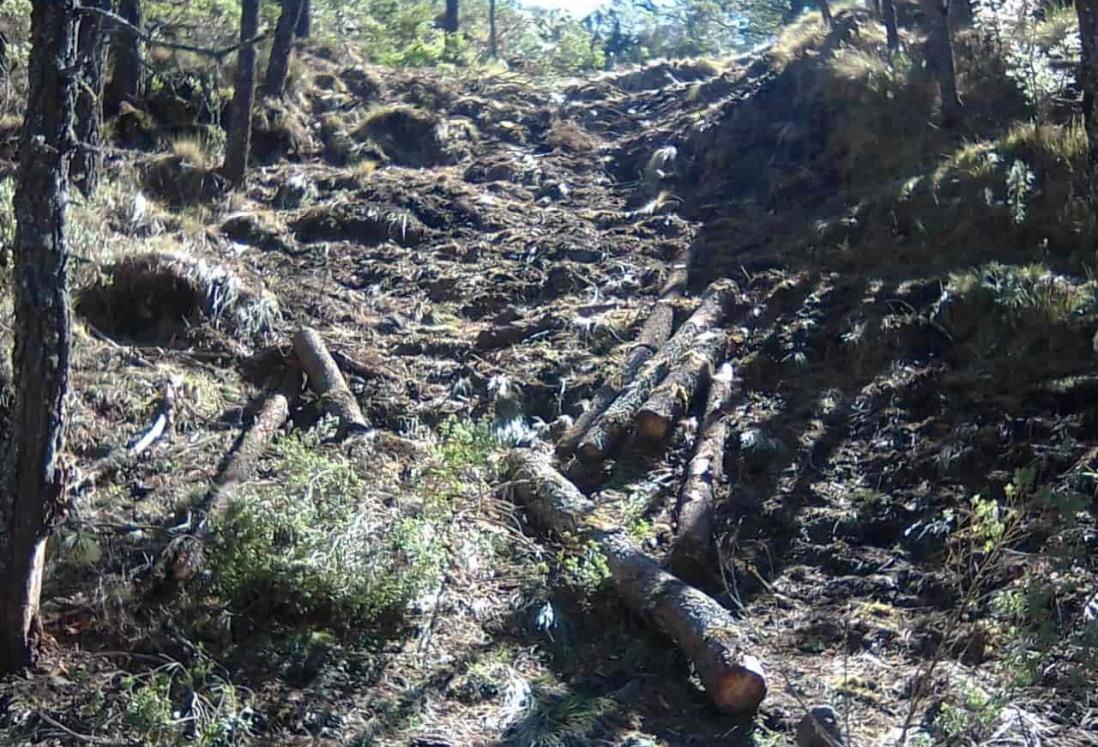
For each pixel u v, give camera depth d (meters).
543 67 18.97
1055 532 5.90
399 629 5.62
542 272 10.14
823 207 10.35
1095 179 4.60
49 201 4.75
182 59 13.14
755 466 7.16
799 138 11.59
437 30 20.59
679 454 7.38
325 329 9.05
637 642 5.69
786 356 8.17
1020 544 6.00
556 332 9.02
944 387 7.43
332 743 4.82
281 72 13.54
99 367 7.70
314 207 11.48
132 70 12.48
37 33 4.71
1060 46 10.98
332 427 7.12
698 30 23.06
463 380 8.35
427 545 5.88
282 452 6.84
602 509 6.80
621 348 8.66
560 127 13.98
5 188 8.55
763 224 10.44
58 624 5.31
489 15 23.16
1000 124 10.38
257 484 6.45
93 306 8.52
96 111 10.21
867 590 6.08
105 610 5.38
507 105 14.64
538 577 6.12
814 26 14.12
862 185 10.48
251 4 11.64
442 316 9.53
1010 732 4.82
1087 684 4.98
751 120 12.33
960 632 5.60
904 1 13.24
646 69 15.88
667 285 9.52
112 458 6.64
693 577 6.19
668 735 5.05
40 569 5.01
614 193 12.22
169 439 7.07
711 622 5.43
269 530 5.61
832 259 9.34
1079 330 7.54
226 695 4.91
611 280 9.85
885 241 9.30
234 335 8.68
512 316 9.36
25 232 4.74
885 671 5.44
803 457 7.17
